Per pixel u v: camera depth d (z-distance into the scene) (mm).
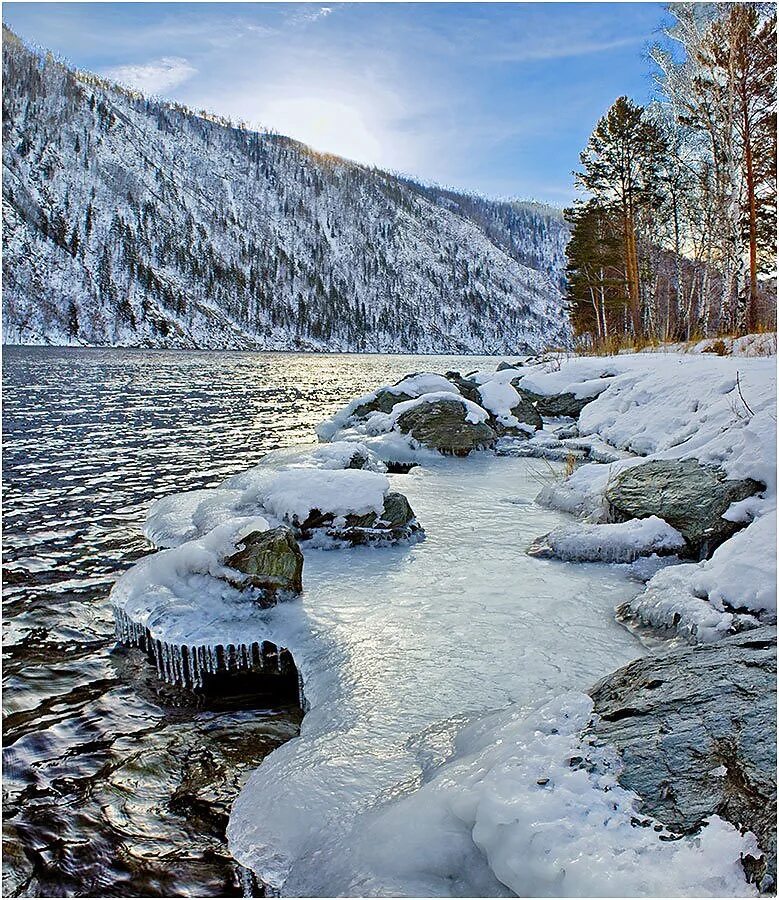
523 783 2615
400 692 4047
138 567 6027
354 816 2984
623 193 25234
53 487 11141
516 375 19062
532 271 192875
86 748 4238
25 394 26219
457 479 10281
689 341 18453
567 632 4895
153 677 5180
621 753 2752
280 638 5059
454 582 5996
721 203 19156
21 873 3234
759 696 2857
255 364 60406
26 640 5754
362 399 14875
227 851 3330
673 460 7496
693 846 2182
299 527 7117
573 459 10805
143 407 23484
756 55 17281
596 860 2176
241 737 4340
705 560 5590
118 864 3277
